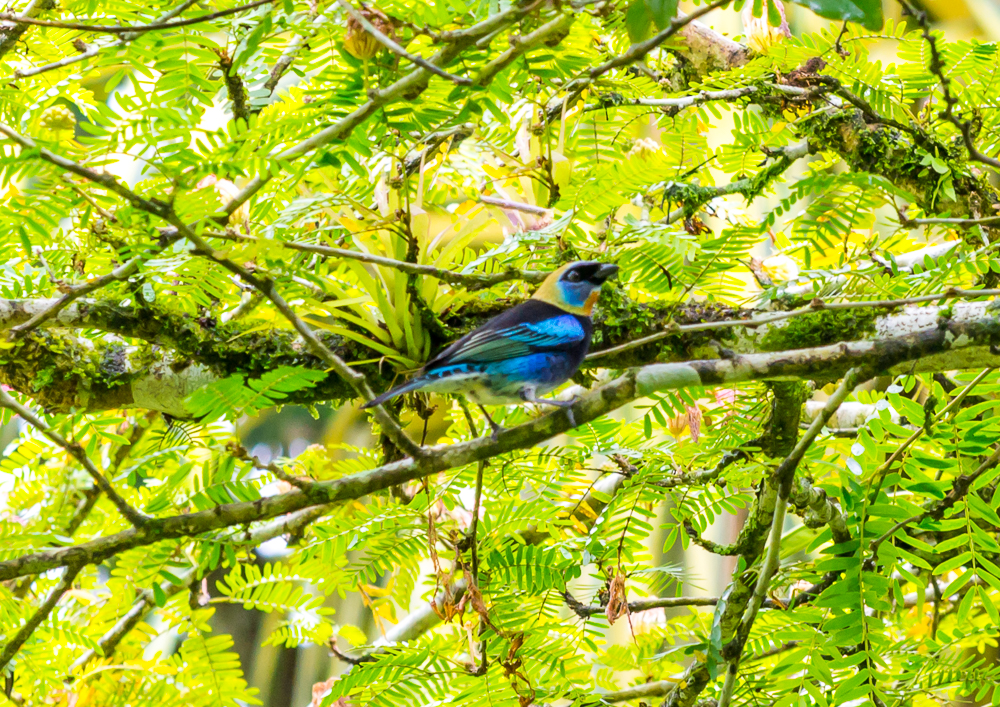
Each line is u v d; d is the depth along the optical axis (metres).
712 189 10.73
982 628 10.88
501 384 8.66
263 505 7.34
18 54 10.50
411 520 9.78
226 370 9.40
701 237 10.20
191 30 8.26
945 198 10.49
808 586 11.88
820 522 9.93
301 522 11.17
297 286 9.09
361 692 9.55
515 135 10.24
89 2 8.95
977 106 11.09
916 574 11.84
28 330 7.80
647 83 11.57
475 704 9.34
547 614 10.08
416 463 7.43
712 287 10.66
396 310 9.05
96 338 9.64
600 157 11.30
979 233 10.11
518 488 10.59
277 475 7.30
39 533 8.59
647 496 10.09
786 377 7.63
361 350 9.41
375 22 7.34
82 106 10.51
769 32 11.12
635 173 9.51
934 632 11.02
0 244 8.90
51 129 10.43
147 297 8.70
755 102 11.33
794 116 11.41
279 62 8.87
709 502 10.23
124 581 8.42
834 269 9.90
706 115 11.64
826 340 9.27
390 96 7.09
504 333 8.64
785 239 13.12
